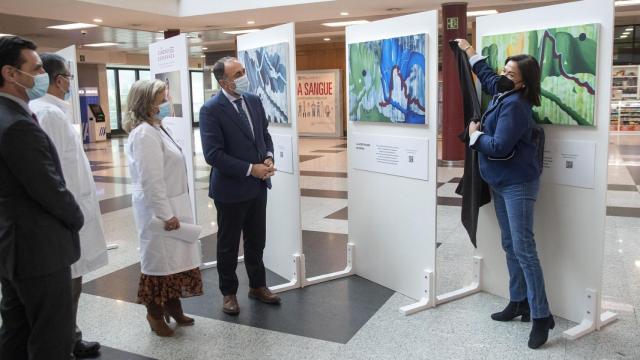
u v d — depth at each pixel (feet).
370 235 13.01
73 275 9.02
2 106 6.42
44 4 27.20
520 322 10.59
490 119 9.68
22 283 6.69
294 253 12.94
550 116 10.17
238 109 10.94
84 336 10.37
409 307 11.16
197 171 33.45
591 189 9.82
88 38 47.83
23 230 6.51
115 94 69.10
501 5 33.37
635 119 49.55
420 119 10.94
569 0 32.58
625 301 11.46
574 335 9.71
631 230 17.03
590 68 9.41
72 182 9.02
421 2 30.50
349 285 12.92
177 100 13.51
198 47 61.00
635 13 40.70
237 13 32.14
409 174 11.50
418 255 11.58
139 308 11.75
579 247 10.15
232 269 11.25
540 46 10.13
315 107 57.72
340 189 25.81
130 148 9.58
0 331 7.35
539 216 10.71
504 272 11.74
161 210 9.39
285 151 12.82
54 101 9.02
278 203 13.44
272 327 10.62
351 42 12.85
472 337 9.98
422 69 10.73
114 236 17.93
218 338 10.19
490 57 11.12
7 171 6.46
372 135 12.47
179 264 9.91
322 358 9.32
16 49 6.50
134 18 32.91
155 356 9.53
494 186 9.87
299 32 48.91
